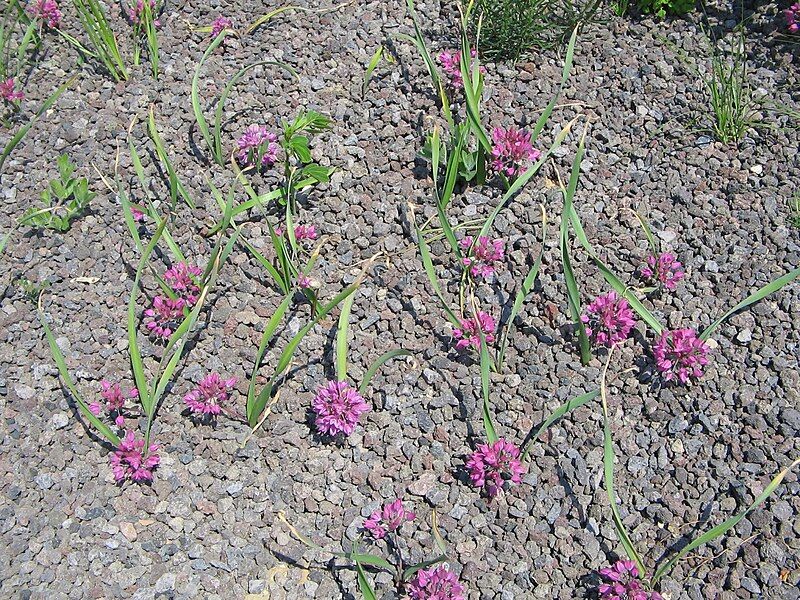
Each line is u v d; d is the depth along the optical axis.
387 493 0.63
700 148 0.82
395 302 0.73
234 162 0.74
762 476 0.63
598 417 0.66
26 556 0.61
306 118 0.75
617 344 0.70
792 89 0.86
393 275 0.74
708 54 0.89
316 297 0.72
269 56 0.90
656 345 0.68
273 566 0.61
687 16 0.92
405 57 0.89
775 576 0.59
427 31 0.92
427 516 0.62
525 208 0.78
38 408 0.68
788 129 0.83
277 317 0.64
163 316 0.70
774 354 0.69
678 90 0.86
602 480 0.63
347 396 0.64
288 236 0.74
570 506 0.62
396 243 0.76
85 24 0.88
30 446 0.66
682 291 0.73
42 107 0.78
